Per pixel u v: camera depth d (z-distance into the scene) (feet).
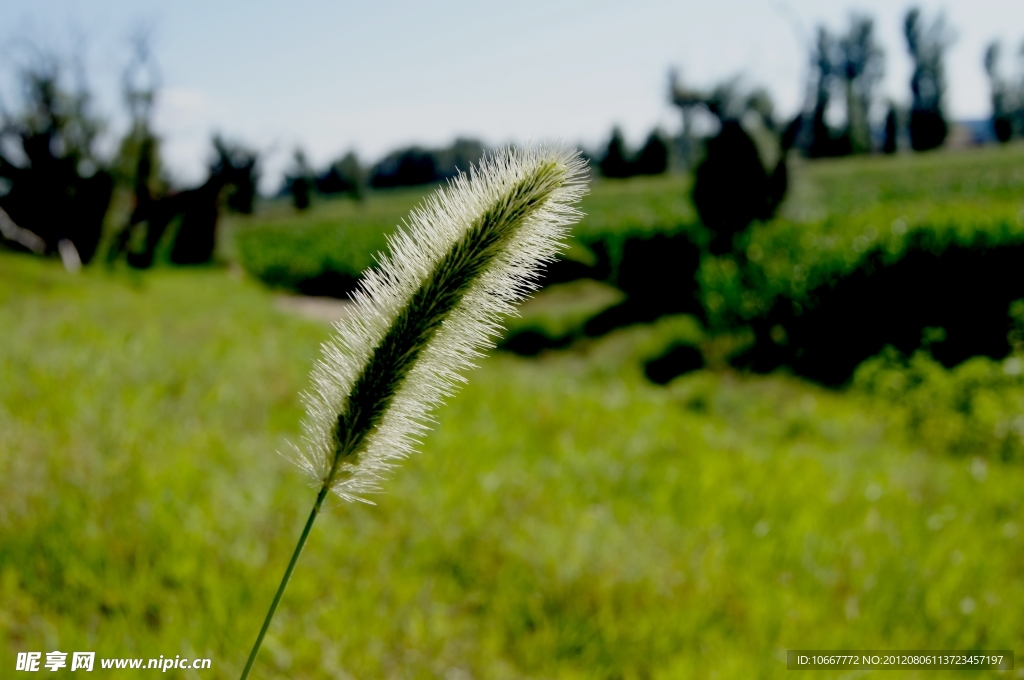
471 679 8.84
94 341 20.86
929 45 241.55
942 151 238.89
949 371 34.35
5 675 7.55
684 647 9.66
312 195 223.92
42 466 11.35
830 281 44.68
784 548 12.53
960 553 13.17
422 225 4.27
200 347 22.98
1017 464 23.47
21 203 87.66
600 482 14.76
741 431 25.00
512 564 10.94
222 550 10.21
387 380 4.13
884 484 17.40
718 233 61.21
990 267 41.93
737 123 59.57
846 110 232.73
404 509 12.24
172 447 13.19
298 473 12.99
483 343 4.28
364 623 9.31
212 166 103.09
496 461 15.02
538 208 4.07
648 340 48.57
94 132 90.43
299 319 49.49
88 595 9.16
